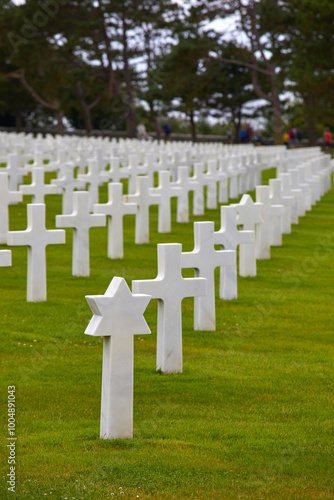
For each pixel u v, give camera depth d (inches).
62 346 345.4
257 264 559.2
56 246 622.2
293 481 210.7
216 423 252.4
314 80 1939.0
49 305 419.5
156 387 287.0
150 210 830.5
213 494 201.5
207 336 363.9
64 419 254.2
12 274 505.4
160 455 224.4
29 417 255.4
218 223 718.5
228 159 946.1
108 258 561.3
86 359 326.0
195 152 1147.3
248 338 366.0
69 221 486.0
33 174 671.1
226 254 362.3
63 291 453.7
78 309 410.9
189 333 367.9
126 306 226.5
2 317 390.9
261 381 298.5
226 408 267.6
